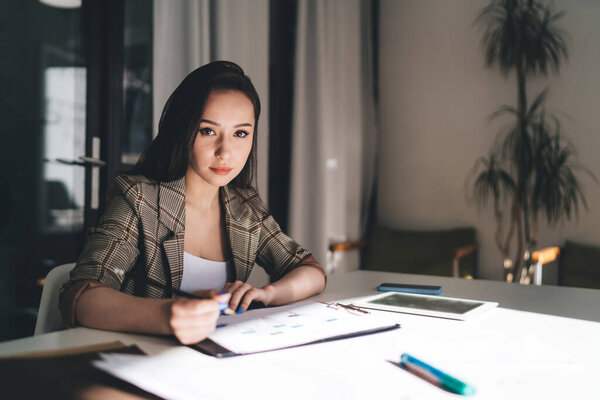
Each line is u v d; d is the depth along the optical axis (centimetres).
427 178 344
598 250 264
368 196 364
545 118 294
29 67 182
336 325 77
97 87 202
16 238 181
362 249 358
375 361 62
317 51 299
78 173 198
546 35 288
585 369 59
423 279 131
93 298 76
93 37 200
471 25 325
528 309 93
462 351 66
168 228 100
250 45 259
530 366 60
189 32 213
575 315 88
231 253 112
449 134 335
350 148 345
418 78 347
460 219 330
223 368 58
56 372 55
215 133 98
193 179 107
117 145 207
